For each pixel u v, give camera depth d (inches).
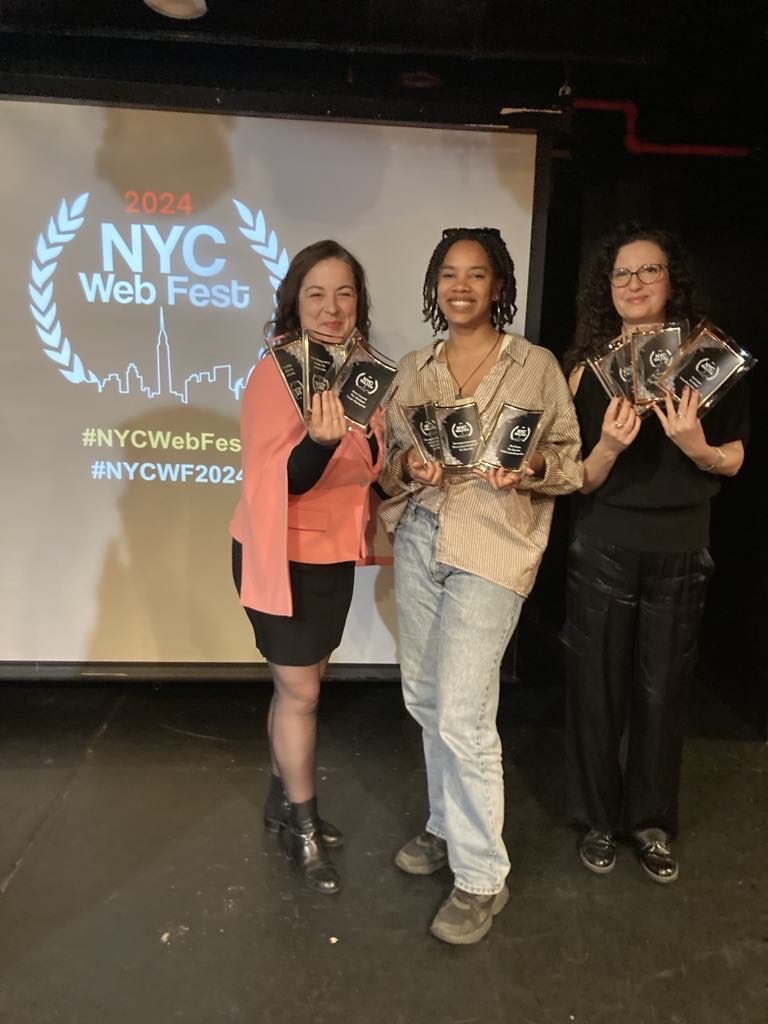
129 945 72.9
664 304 75.8
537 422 68.3
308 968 71.1
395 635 111.7
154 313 103.0
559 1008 67.7
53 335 102.6
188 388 105.0
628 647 80.4
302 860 80.9
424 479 70.1
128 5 103.2
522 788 97.8
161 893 79.2
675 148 120.9
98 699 115.3
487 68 126.5
